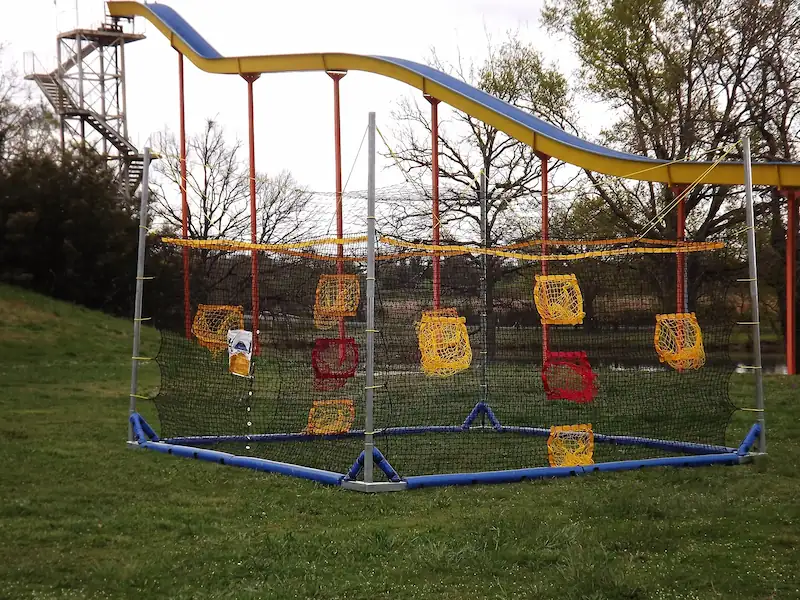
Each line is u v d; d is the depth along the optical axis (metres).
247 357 10.89
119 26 38.44
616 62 30.75
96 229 31.28
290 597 5.15
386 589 5.30
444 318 9.42
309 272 14.03
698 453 9.93
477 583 5.40
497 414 12.89
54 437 10.73
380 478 8.46
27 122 40.84
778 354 30.00
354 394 13.91
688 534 6.35
